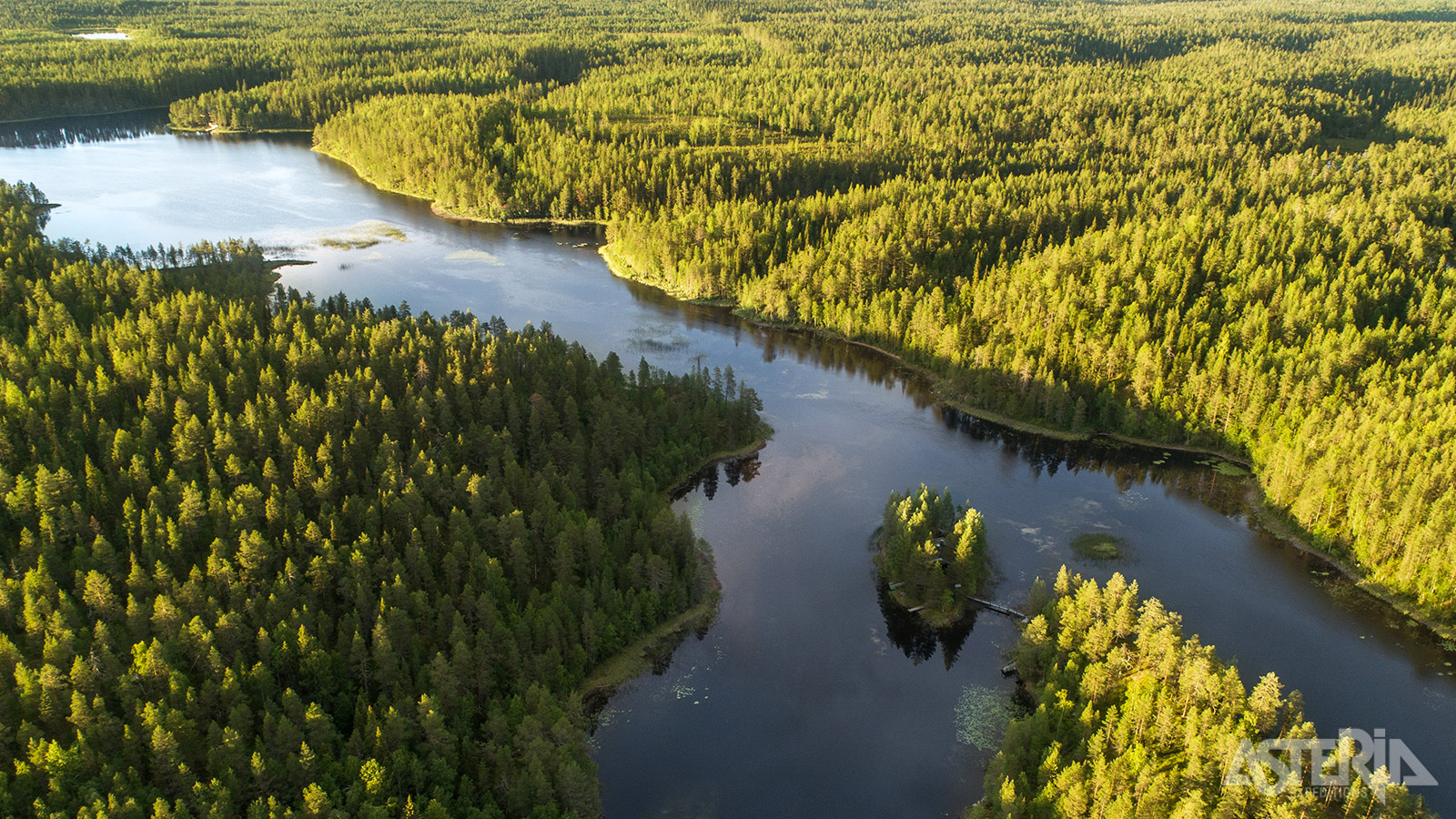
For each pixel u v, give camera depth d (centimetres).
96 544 10219
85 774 7888
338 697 9112
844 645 11006
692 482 14450
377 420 13488
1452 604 11169
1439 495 11906
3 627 9525
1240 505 14038
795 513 13662
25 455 12169
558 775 8369
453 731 8888
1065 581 10588
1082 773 8225
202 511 10975
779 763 9400
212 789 7769
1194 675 8869
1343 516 12762
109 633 9106
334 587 10431
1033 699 10094
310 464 12256
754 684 10412
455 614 9750
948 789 9119
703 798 9000
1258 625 11319
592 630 10288
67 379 14425
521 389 14800
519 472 12481
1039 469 15088
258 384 14300
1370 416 13725
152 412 13075
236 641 9350
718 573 12244
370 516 11169
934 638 11131
